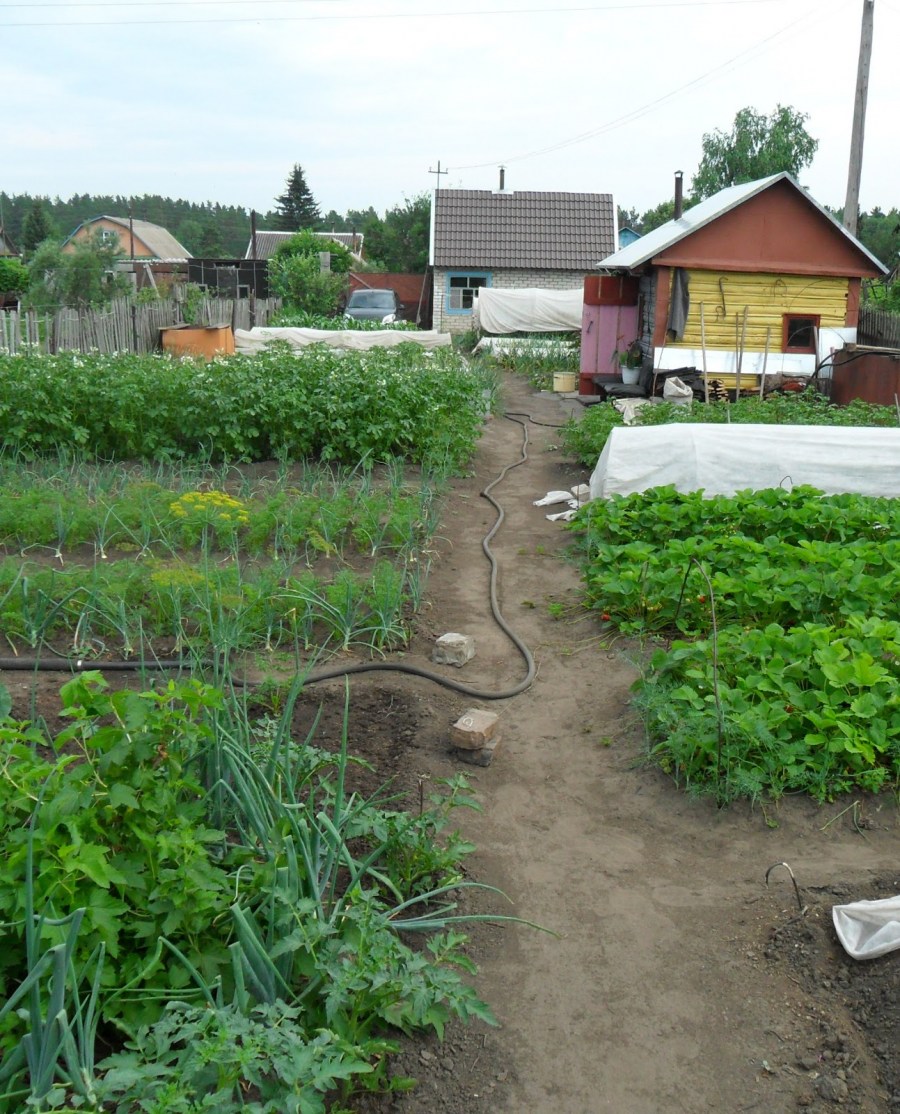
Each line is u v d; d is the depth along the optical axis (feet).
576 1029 11.82
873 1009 11.85
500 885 14.33
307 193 287.48
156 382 39.68
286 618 22.13
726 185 135.13
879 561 23.72
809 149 132.87
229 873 11.82
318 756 14.67
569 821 15.94
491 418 55.57
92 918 10.00
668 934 13.35
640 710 18.76
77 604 21.85
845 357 54.29
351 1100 10.57
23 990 8.82
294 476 37.93
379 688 19.63
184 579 21.15
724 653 18.53
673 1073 11.25
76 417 39.04
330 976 10.59
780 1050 11.51
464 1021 10.57
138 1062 9.27
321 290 111.75
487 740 17.60
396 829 13.48
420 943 12.89
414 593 24.31
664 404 45.06
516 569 28.32
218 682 15.12
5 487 31.19
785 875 14.37
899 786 16.12
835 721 16.22
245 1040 9.02
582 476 40.34
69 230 411.75
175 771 11.77
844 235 57.31
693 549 24.23
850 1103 10.77
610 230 113.60
